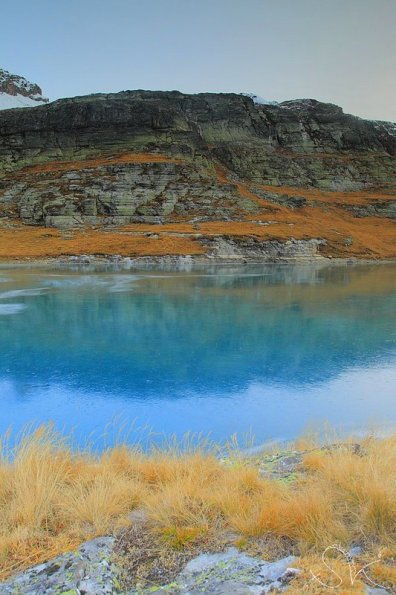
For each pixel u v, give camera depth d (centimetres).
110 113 8844
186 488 498
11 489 513
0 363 1453
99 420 1013
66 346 1670
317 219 7956
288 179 10312
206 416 1038
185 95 11394
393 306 2611
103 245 5616
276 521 429
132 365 1437
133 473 580
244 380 1297
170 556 400
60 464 571
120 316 2256
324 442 803
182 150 8675
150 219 6750
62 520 459
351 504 462
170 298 2836
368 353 1594
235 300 2789
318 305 2634
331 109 12888
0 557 399
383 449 620
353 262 6275
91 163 8156
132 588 364
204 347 1667
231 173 9781
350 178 10756
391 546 389
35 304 2572
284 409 1081
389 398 1155
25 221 6869
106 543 420
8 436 887
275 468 623
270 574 366
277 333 1900
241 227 6569
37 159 8831
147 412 1062
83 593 356
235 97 11700
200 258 5541
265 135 11644
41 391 1202
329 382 1282
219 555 398
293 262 5938
